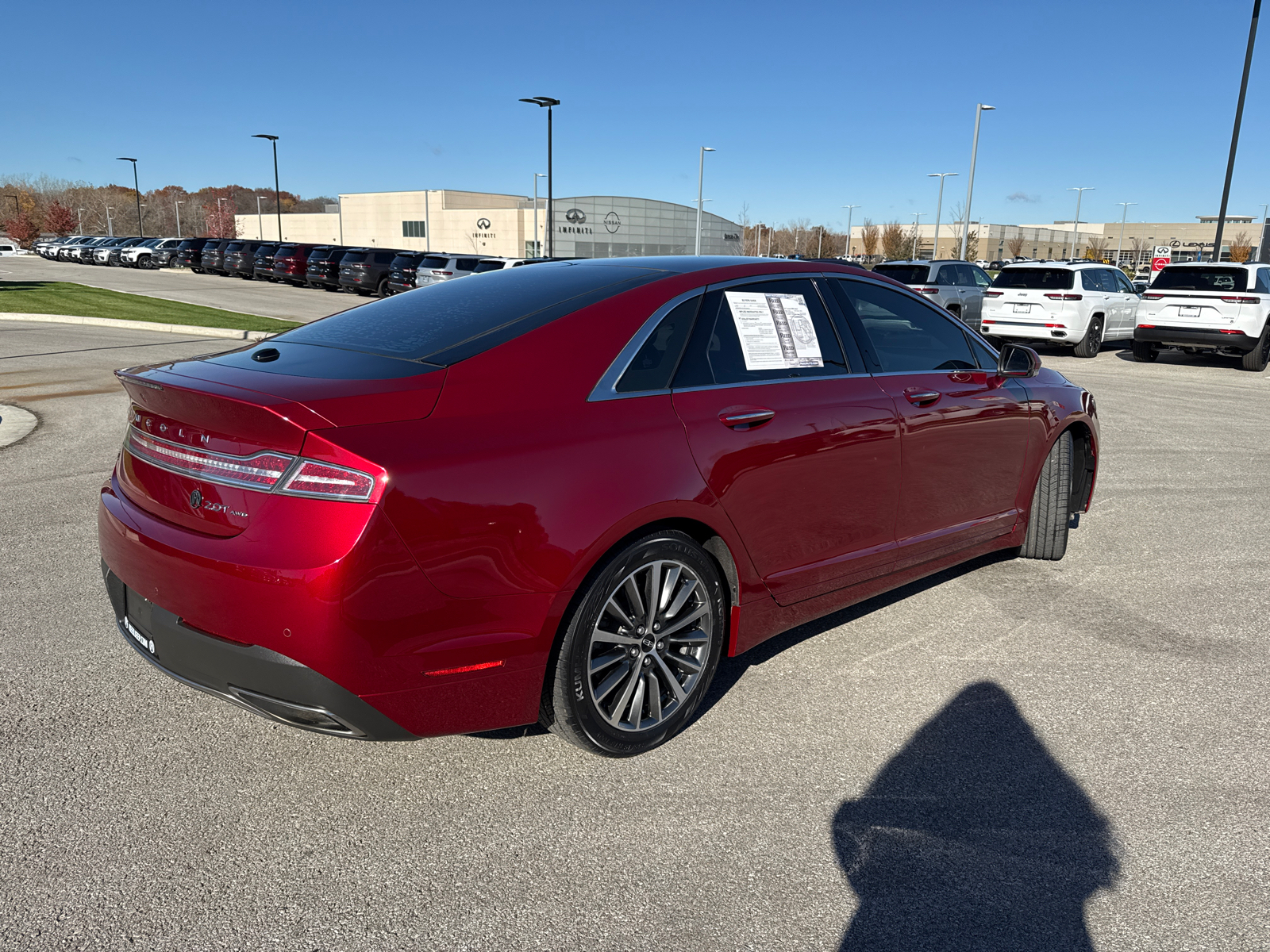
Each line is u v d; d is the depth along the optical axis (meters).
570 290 3.10
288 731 3.09
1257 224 113.81
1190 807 2.73
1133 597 4.50
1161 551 5.26
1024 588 4.61
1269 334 14.98
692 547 2.92
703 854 2.47
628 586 2.78
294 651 2.30
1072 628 4.09
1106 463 7.66
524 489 2.49
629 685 2.87
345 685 2.32
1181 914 2.27
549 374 2.71
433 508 2.35
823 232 99.19
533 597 2.54
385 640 2.34
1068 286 16.27
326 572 2.25
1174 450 8.23
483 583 2.45
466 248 92.81
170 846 2.46
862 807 2.71
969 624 4.12
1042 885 2.37
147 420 2.70
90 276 36.19
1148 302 15.52
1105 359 16.78
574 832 2.56
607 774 2.86
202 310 21.94
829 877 2.39
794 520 3.26
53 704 3.20
